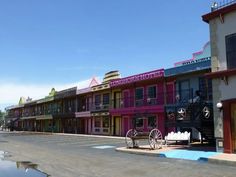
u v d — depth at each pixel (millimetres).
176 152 17953
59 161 16391
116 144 27250
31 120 80312
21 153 20938
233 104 16281
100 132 46062
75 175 12188
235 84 16109
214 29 17391
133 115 38406
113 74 45438
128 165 14508
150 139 20625
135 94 38500
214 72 16938
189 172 12258
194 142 24734
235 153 16047
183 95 30719
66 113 56062
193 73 29453
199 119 20469
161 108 33438
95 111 46406
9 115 99688
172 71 31609
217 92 16969
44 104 70875
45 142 32844
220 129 16734
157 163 14867
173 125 22312
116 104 42656
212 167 13367
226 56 16719
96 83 50969
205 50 30844
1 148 25344
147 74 35156
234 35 16406
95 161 16156
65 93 56750
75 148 24625
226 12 16672
